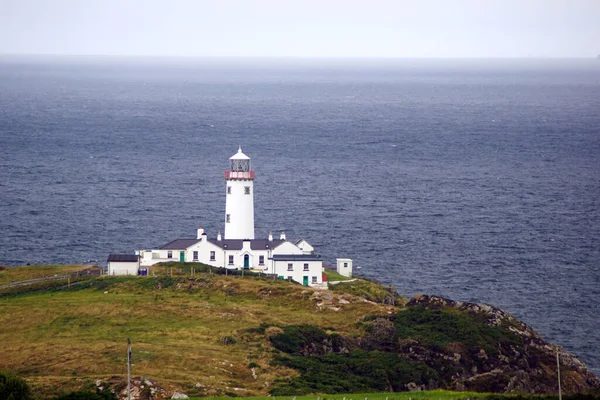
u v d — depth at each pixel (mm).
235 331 186375
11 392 136250
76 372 161250
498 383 173750
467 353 184500
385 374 168125
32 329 191500
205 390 150625
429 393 151125
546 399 146125
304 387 156375
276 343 179875
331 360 173750
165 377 157500
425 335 190250
